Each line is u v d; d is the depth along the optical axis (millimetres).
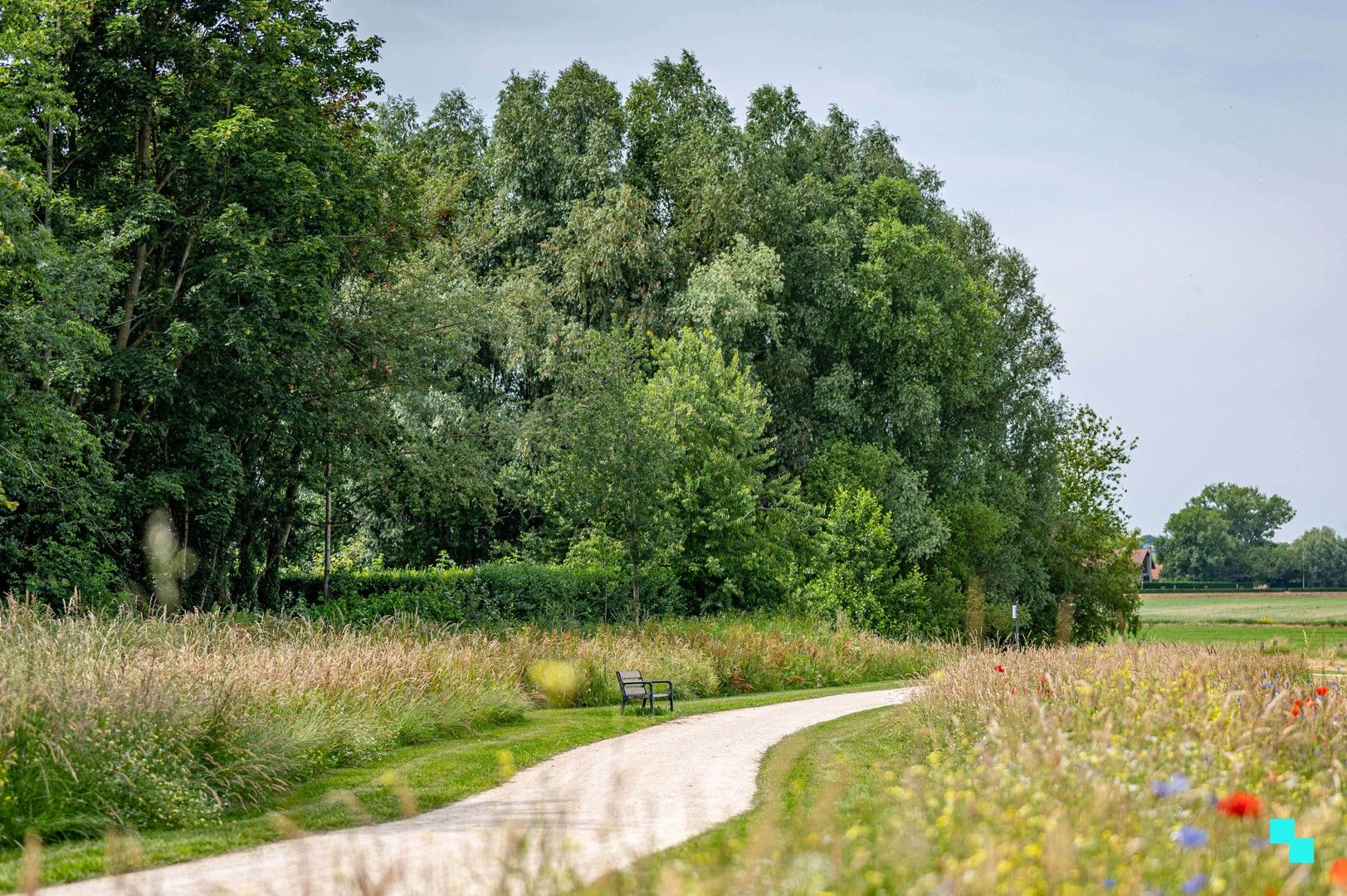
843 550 42688
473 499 38531
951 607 46562
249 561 32594
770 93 53938
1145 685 12797
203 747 11719
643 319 44188
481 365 42188
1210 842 5789
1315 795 7762
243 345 25672
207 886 7504
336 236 29266
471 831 9477
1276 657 20172
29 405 21422
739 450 40938
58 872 8320
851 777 12547
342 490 36812
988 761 8469
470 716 17875
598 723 19047
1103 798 6379
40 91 22984
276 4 28969
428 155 47625
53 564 23625
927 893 4871
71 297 21938
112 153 27453
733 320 43375
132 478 26188
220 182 26938
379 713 15930
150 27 27156
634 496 32938
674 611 37906
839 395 46938
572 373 37625
